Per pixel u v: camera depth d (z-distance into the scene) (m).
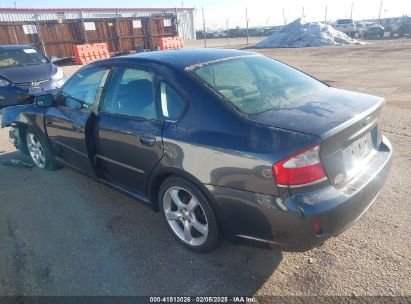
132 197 3.39
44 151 4.62
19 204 3.92
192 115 2.66
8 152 5.76
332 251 2.82
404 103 7.09
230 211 2.48
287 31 26.72
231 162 2.37
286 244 2.33
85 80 3.71
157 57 3.19
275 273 2.63
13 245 3.17
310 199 2.19
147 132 2.89
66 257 2.96
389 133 5.32
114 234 3.25
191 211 2.83
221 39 42.62
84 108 3.64
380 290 2.40
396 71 11.30
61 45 22.06
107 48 23.08
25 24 20.47
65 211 3.71
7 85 8.25
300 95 2.94
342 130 2.30
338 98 2.86
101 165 3.61
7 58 9.38
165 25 27.11
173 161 2.71
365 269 2.60
